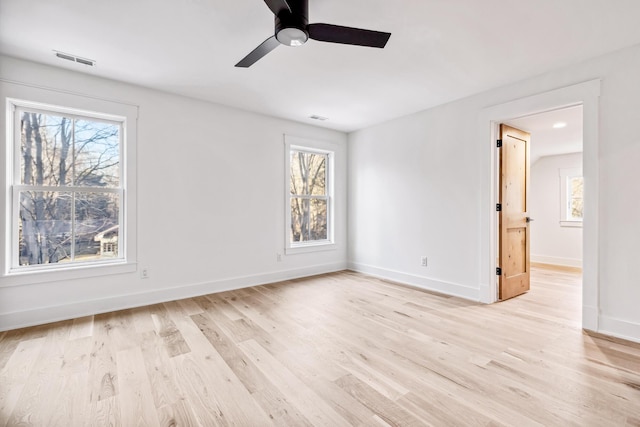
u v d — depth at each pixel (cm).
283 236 429
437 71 279
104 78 295
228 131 376
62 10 193
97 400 162
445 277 365
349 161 504
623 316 239
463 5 188
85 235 298
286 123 430
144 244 319
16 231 267
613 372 189
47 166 281
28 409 155
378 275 451
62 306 276
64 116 288
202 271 358
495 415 150
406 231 412
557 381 179
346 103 364
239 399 164
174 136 337
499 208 331
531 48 238
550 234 589
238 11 196
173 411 154
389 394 168
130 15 199
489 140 322
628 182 237
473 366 197
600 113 249
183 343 230
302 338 239
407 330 254
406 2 186
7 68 252
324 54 250
